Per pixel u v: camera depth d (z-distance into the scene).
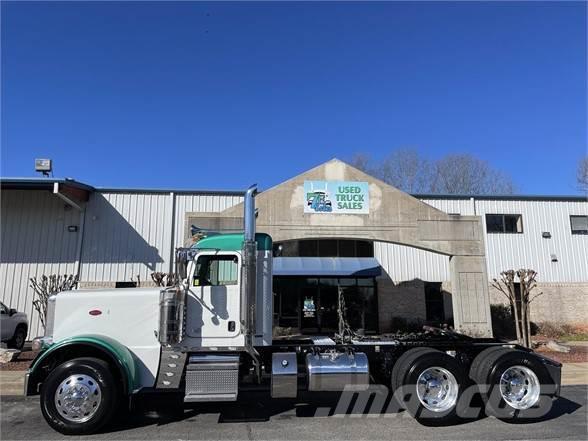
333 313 23.38
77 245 21.92
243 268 8.12
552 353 15.01
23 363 13.37
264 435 6.95
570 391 10.27
